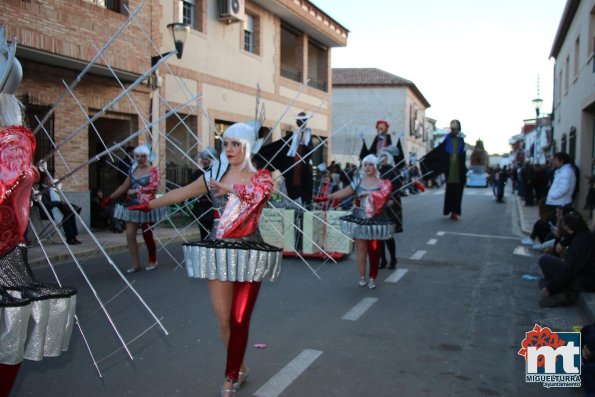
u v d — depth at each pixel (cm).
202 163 863
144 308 623
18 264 282
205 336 527
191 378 424
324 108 2461
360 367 454
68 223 1016
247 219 370
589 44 1521
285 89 2077
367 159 713
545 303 654
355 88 4194
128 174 829
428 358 479
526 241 1159
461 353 493
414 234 1313
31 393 393
